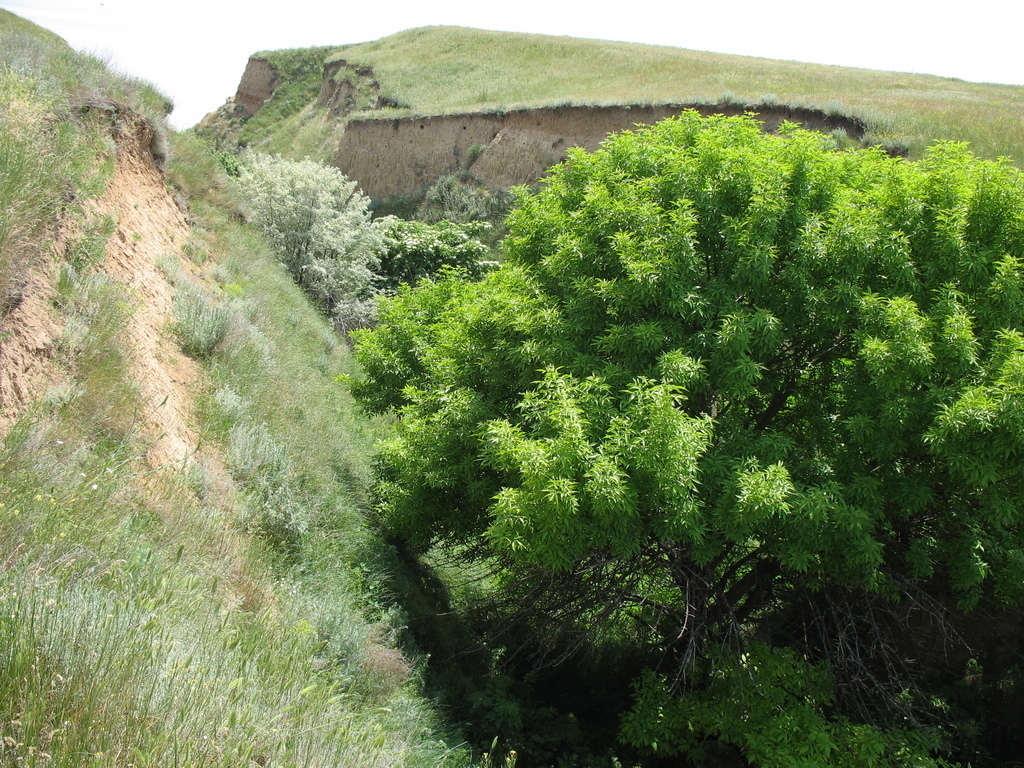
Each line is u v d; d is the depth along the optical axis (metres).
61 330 5.66
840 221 6.30
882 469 6.55
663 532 5.86
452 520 7.66
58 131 7.49
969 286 6.46
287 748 3.51
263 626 4.75
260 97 55.81
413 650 6.66
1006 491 6.14
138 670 3.10
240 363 8.67
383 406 9.64
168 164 11.63
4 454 4.16
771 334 6.00
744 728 6.82
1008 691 8.30
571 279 6.96
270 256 14.38
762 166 6.79
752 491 5.46
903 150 20.08
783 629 8.31
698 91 30.19
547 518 5.48
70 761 2.57
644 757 7.46
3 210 5.41
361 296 18.69
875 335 6.08
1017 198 6.39
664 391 5.48
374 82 45.38
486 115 34.53
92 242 6.84
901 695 7.21
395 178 36.78
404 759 4.42
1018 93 28.64
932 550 6.73
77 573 3.73
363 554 7.53
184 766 2.84
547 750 7.08
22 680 2.76
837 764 6.44
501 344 7.08
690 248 6.30
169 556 4.72
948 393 5.83
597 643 8.82
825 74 34.28
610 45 47.94
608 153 8.12
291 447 8.23
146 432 5.89
